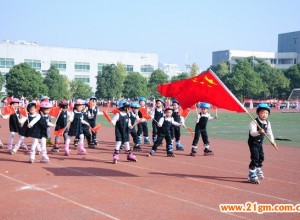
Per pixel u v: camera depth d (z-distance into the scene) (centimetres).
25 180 926
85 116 1542
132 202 759
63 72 9669
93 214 680
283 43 13550
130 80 7725
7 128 2370
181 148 1554
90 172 1043
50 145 1577
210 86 975
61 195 799
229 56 13512
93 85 10062
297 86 8238
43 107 1177
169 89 1088
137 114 1515
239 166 1199
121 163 1204
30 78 6531
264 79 8112
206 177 1017
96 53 10088
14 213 680
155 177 999
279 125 3072
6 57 8950
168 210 712
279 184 953
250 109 6069
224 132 2405
